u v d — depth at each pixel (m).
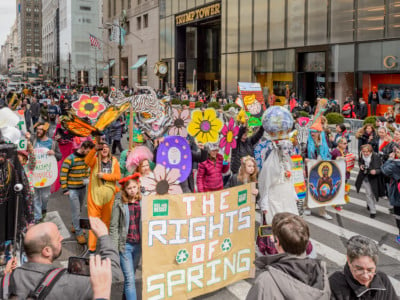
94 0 107.56
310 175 8.58
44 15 172.00
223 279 5.23
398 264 6.45
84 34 107.19
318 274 2.69
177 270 4.82
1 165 5.30
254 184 5.50
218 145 6.44
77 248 6.96
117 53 69.50
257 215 8.80
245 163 6.01
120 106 6.43
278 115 5.68
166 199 4.70
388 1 22.66
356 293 2.72
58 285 2.48
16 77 109.88
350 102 22.47
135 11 60.75
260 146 8.48
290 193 5.78
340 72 25.86
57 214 8.99
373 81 24.20
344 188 8.97
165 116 7.11
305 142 8.91
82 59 107.56
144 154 5.36
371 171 8.62
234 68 35.88
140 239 4.74
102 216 5.89
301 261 2.71
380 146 10.07
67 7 109.56
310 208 9.07
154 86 54.72
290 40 29.47
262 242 5.29
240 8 34.59
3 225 5.36
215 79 48.78
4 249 5.39
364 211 9.45
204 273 5.03
